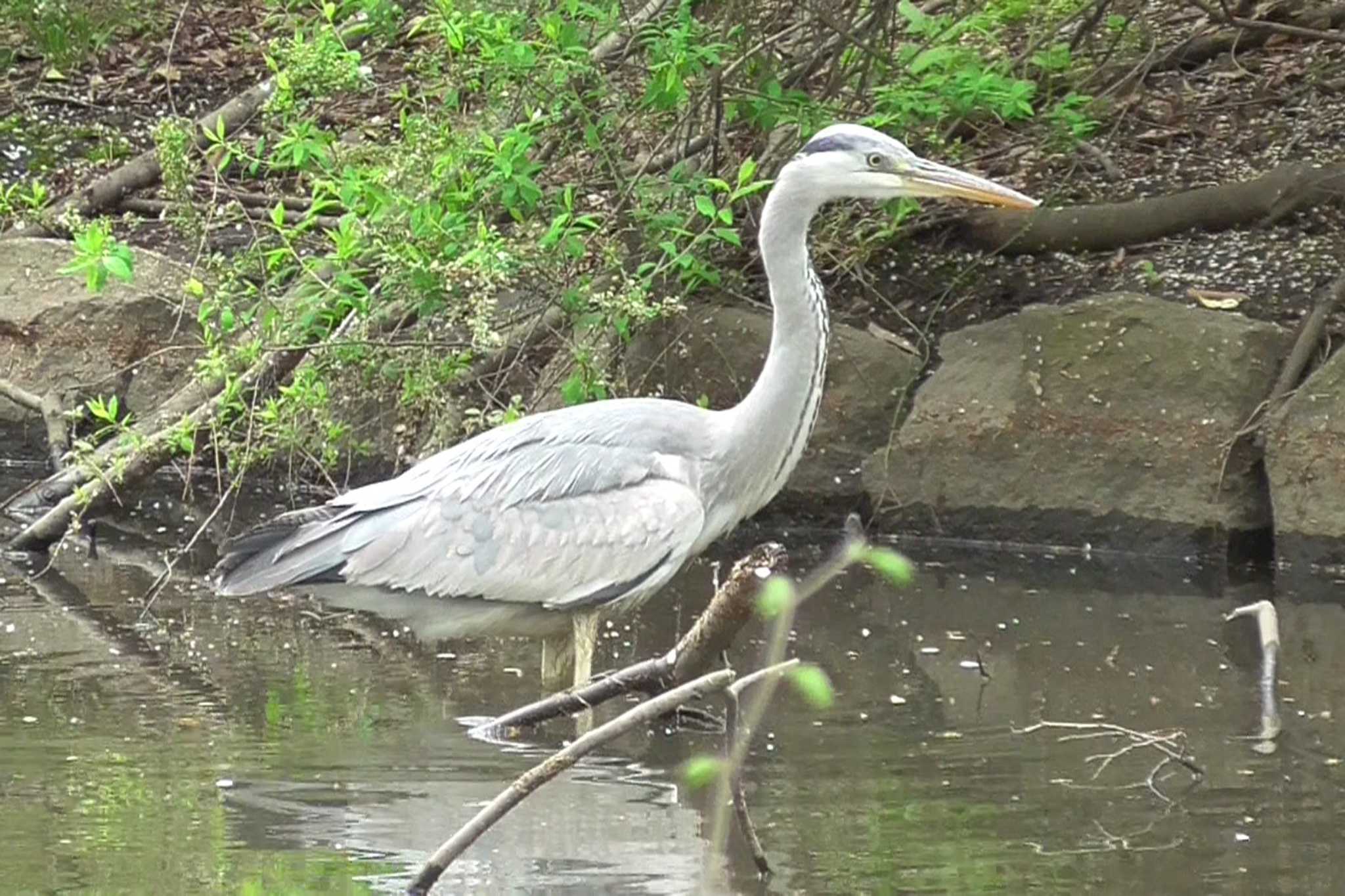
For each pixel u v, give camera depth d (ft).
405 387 44.65
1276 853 26.68
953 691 34.86
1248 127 56.29
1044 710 33.65
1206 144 55.67
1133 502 45.68
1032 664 36.55
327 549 34.55
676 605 40.96
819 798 29.25
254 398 44.73
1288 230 50.88
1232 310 47.83
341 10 47.34
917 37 52.80
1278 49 59.47
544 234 44.75
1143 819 28.14
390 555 34.37
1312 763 30.73
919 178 35.32
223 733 32.32
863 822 28.14
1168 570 44.42
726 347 48.34
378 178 42.11
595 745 23.52
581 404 42.04
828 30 49.60
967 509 47.03
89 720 32.91
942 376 47.80
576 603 34.55
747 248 50.67
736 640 38.52
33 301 53.52
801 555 45.98
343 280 42.11
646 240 46.26
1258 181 50.83
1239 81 58.44
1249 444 45.14
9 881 25.40
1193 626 39.37
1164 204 50.72
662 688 34.19
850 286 51.44
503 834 27.50
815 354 35.86
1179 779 29.96
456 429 46.34
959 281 50.83
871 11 48.88
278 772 30.30
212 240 56.18
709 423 36.01
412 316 45.98
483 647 38.65
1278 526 44.06
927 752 31.48
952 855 26.63
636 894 25.18
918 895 25.13
